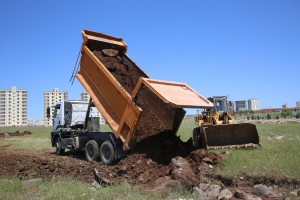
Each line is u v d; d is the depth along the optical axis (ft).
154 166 31.68
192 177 27.50
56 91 309.42
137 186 26.84
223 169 29.76
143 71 41.34
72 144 47.75
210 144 41.78
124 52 47.01
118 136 36.76
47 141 78.13
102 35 45.09
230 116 54.34
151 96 33.86
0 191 25.40
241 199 22.38
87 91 41.86
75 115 52.44
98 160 41.78
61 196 23.65
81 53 43.24
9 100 323.37
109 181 27.94
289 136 64.85
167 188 25.00
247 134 42.70
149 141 35.68
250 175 27.73
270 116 198.39
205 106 35.68
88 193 24.35
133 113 34.71
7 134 102.06
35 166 36.63
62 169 34.96
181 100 33.17
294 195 23.36
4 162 40.78
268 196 23.38
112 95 37.99
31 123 329.72
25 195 24.56
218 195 23.35
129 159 34.19
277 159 32.22
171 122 34.42
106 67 40.11
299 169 28.17
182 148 34.86
